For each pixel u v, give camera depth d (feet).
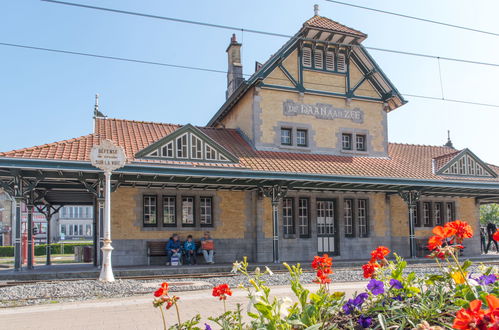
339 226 68.28
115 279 43.47
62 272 46.16
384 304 14.60
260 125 65.16
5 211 183.42
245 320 23.72
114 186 51.55
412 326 13.08
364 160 69.62
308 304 14.25
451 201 77.97
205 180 56.39
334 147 69.67
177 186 60.13
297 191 66.49
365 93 72.79
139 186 58.75
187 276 47.42
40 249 141.59
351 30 69.31
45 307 30.45
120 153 43.70
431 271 47.37
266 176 54.65
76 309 29.43
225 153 55.77
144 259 57.82
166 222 60.03
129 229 57.57
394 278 15.38
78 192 64.59
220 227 62.54
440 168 70.44
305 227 66.59
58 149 48.88
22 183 48.01
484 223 178.91
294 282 13.66
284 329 11.60
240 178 53.98
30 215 57.00
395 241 72.33
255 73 64.49
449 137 94.99
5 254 141.28
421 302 14.11
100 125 60.23
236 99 71.05
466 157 72.90
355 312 14.76
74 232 271.28
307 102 68.69
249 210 64.59
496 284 15.03
